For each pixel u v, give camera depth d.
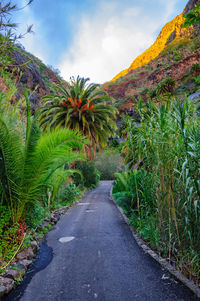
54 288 2.22
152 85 87.69
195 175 2.29
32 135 3.74
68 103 15.93
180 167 2.54
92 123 16.17
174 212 2.54
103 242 3.79
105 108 16.52
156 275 2.43
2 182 3.53
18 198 3.57
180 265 2.50
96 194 13.51
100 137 17.38
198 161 2.26
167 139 2.86
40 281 2.39
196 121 2.75
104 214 6.59
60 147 3.96
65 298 2.02
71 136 4.00
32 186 3.73
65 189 9.44
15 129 3.89
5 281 2.21
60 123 15.45
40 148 3.73
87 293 2.10
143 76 114.12
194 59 73.12
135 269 2.62
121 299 1.97
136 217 4.84
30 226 4.10
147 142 3.39
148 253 3.13
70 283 2.33
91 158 17.25
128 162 4.84
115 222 5.41
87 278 2.44
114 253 3.22
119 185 11.32
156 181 3.21
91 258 3.05
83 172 16.20
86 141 4.37
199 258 2.31
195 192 2.29
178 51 95.56
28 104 3.84
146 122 3.58
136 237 3.96
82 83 15.66
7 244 3.06
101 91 16.28
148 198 3.76
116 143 40.44
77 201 9.74
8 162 3.48
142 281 2.30
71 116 15.84
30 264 2.86
